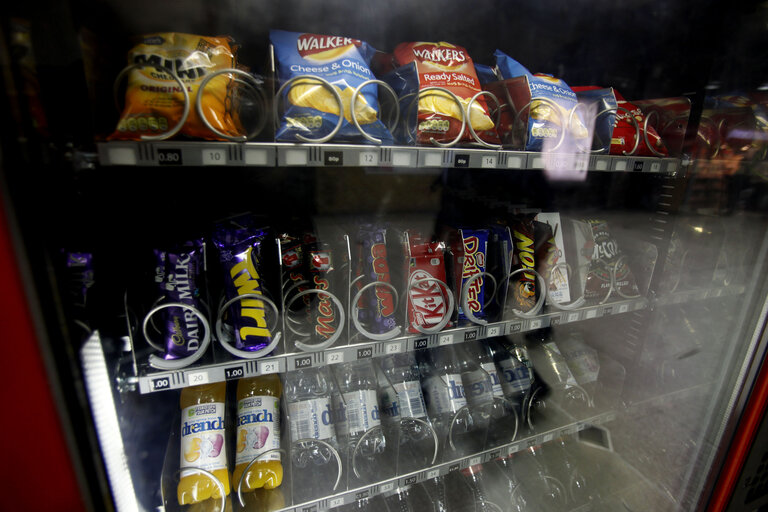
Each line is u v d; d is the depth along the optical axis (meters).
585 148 1.13
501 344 1.40
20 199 0.52
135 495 0.78
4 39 0.49
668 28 1.27
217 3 0.97
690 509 1.20
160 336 0.90
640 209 1.42
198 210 1.11
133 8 0.89
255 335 0.88
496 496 1.33
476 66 1.19
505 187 1.41
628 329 1.50
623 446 1.44
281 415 1.05
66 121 0.68
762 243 1.06
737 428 1.10
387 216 1.25
